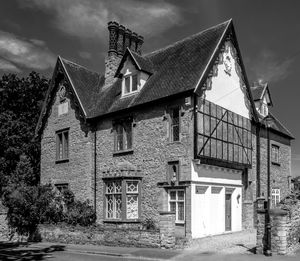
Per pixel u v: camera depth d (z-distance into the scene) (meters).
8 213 23.25
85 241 19.86
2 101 33.75
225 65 22.41
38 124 27.97
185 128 19.38
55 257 15.92
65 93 26.31
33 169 30.62
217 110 21.08
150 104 20.91
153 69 23.08
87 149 24.05
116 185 21.77
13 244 20.67
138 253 15.81
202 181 19.69
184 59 21.89
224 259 14.10
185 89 19.25
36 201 22.70
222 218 21.22
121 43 26.75
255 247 16.19
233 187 22.39
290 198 17.03
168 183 19.73
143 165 21.08
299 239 16.55
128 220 20.80
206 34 22.77
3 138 31.42
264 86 28.02
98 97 25.58
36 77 35.00
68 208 23.19
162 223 17.11
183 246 16.88
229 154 21.70
